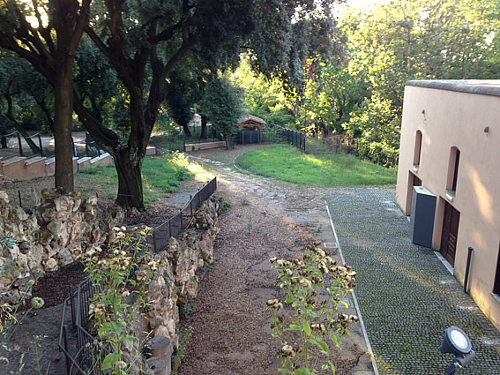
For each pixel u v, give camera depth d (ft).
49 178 61.57
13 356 21.26
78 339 20.24
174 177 76.74
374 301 36.06
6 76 66.18
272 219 59.06
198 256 40.98
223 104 116.26
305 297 15.60
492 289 32.37
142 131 51.03
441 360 28.19
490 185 33.12
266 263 44.42
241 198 69.51
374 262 44.29
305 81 53.93
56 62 41.63
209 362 28.30
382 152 101.09
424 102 52.26
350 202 67.97
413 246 48.85
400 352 29.09
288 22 44.60
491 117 33.30
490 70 99.86
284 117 157.07
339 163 97.81
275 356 28.78
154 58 51.37
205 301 36.68
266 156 107.96
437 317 33.42
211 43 46.62
